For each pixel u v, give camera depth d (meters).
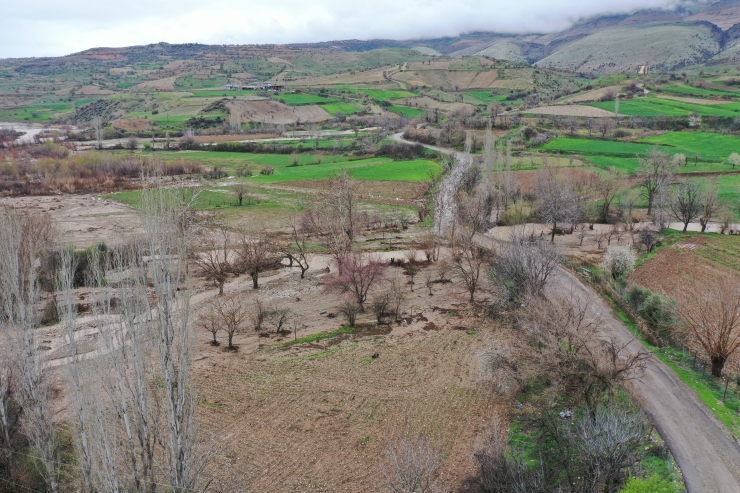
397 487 27.84
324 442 33.12
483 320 51.88
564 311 43.59
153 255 21.59
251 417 35.84
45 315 47.44
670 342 42.62
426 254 72.44
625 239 79.19
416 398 38.16
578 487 26.16
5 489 26.98
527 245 54.44
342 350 46.19
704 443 29.78
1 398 27.72
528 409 35.69
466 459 31.22
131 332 21.78
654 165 99.88
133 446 22.48
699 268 64.44
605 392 33.16
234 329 47.84
